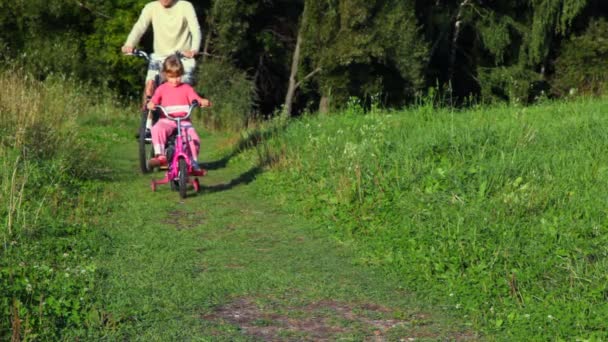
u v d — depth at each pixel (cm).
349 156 913
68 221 732
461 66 3897
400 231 691
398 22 3178
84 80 3030
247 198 904
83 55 3192
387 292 572
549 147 980
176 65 905
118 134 1580
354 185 812
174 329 484
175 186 932
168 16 1027
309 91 3553
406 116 1291
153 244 681
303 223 783
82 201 820
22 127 1010
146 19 1031
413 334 492
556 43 3888
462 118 1250
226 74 3173
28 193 794
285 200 873
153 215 802
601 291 526
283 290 571
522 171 823
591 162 878
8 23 3116
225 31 3228
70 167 960
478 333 495
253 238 723
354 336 485
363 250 680
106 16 3148
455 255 610
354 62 3278
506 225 661
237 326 496
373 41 3147
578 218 687
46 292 506
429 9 3694
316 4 3234
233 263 639
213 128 2269
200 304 535
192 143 897
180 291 556
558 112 1295
